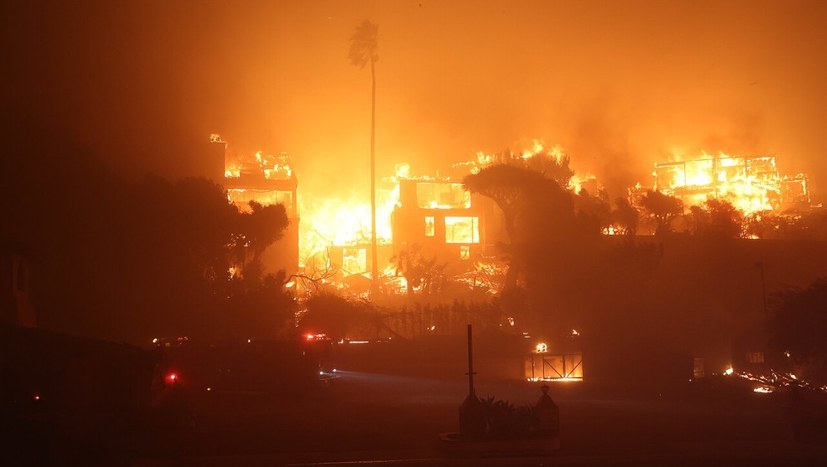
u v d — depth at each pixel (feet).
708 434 116.16
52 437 94.79
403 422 138.21
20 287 160.97
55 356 135.64
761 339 237.66
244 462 92.22
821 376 186.39
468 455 94.94
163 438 116.37
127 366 143.74
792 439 107.65
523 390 210.38
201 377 195.21
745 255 315.78
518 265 302.86
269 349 197.47
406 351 252.21
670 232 324.80
